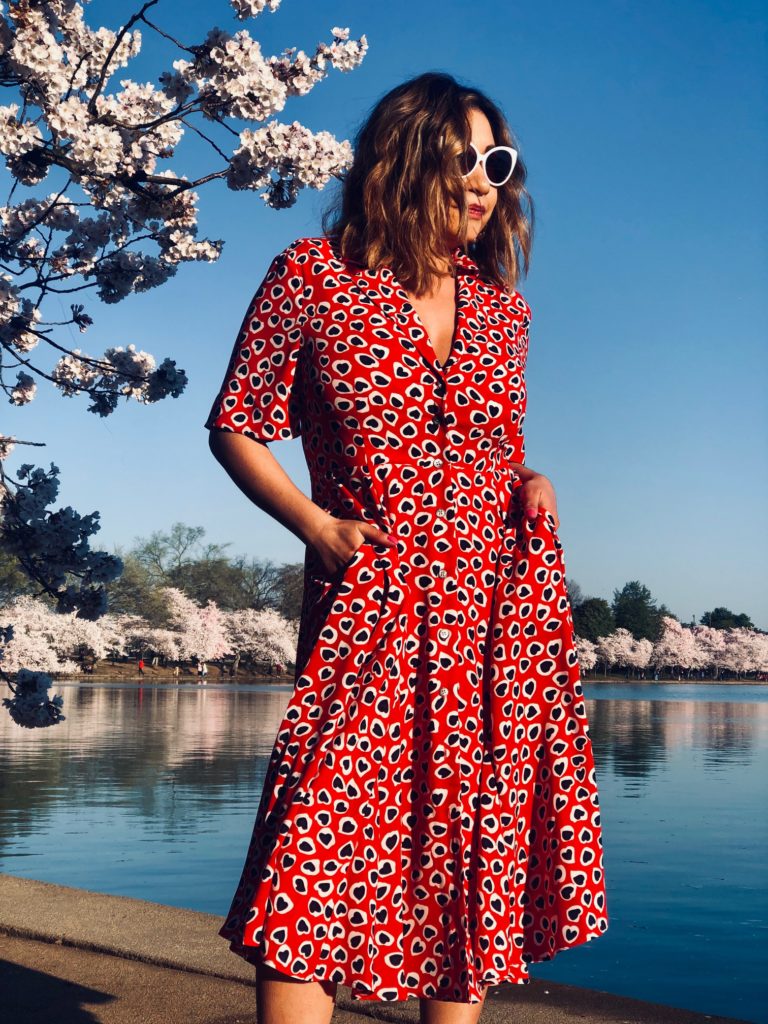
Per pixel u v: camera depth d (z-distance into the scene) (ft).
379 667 4.70
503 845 4.89
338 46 20.67
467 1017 4.72
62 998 9.45
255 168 18.47
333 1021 9.06
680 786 50.03
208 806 37.29
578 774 5.09
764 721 124.77
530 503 5.15
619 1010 9.38
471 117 5.34
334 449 4.99
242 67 17.74
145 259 20.84
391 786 4.71
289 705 4.72
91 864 25.52
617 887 25.27
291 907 4.45
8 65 16.66
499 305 5.36
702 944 19.51
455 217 5.24
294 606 299.17
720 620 416.87
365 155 5.34
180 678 250.16
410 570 4.83
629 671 372.58
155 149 19.70
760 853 30.35
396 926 4.68
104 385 20.94
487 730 4.95
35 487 18.21
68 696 147.43
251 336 5.13
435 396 4.96
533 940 5.03
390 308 5.03
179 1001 9.41
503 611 5.04
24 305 20.36
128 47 19.99
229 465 5.11
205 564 296.10
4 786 43.45
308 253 5.14
